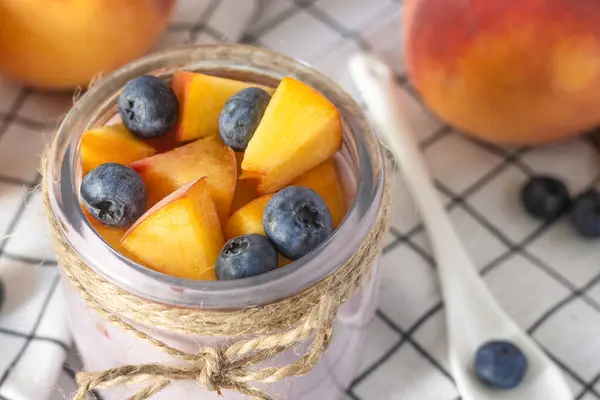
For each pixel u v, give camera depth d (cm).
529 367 36
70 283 31
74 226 30
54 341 35
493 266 39
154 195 30
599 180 42
